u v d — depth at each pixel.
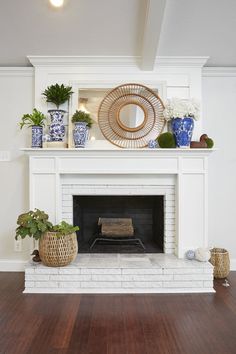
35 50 2.82
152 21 2.10
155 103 3.02
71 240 2.60
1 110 3.14
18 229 2.55
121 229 3.12
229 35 2.55
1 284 2.77
